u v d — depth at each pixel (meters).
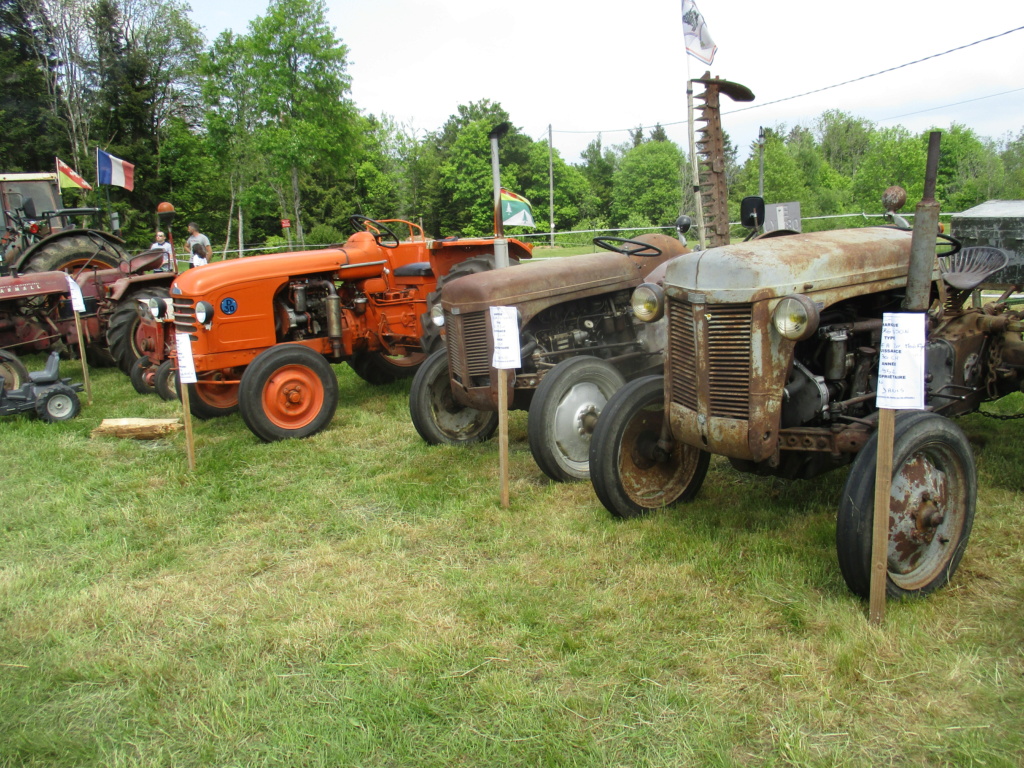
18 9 28.84
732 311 2.82
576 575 2.97
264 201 27.67
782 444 2.92
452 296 4.45
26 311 8.11
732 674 2.29
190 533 3.66
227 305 5.45
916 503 2.65
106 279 8.62
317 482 4.37
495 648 2.48
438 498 3.97
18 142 27.41
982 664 2.26
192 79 31.36
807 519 3.34
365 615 2.75
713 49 7.42
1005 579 2.77
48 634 2.71
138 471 4.66
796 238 3.10
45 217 9.66
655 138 69.19
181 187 30.20
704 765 1.91
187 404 4.62
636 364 4.68
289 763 2.01
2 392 5.91
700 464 3.65
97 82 29.67
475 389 4.41
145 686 2.38
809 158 41.62
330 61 26.34
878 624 2.46
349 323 6.08
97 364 8.91
